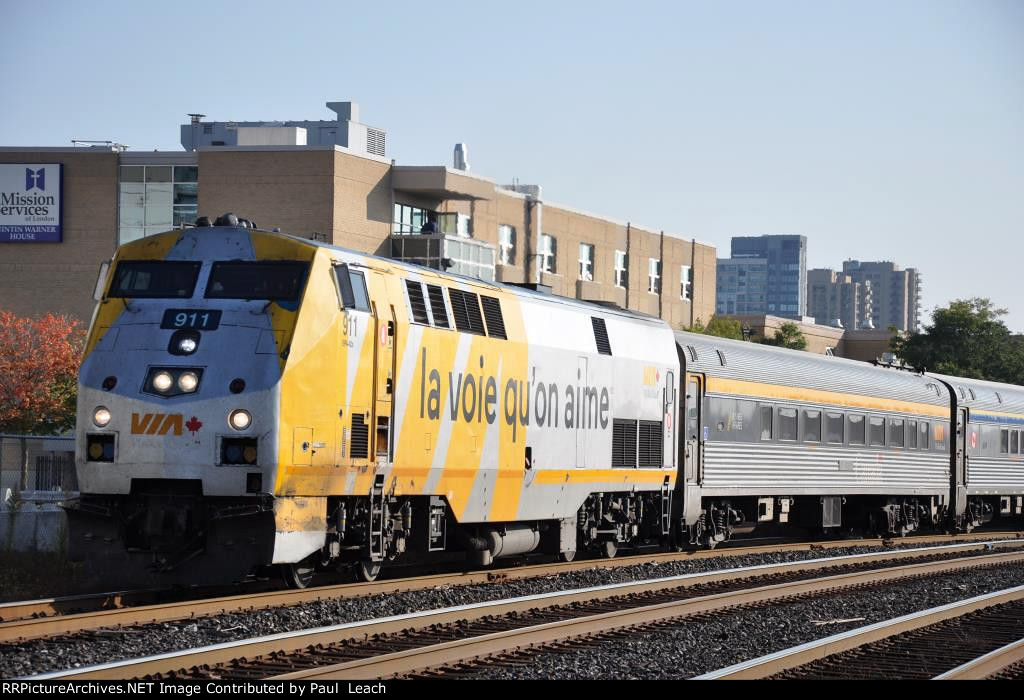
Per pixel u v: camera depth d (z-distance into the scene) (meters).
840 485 41.38
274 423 19.67
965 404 49.81
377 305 22.16
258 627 17.62
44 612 18.88
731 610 22.39
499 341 25.78
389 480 22.52
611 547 31.50
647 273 96.19
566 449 28.23
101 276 21.09
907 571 30.67
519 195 81.19
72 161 71.31
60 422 53.56
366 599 20.73
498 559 30.12
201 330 20.09
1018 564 33.97
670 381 33.06
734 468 36.00
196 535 20.06
